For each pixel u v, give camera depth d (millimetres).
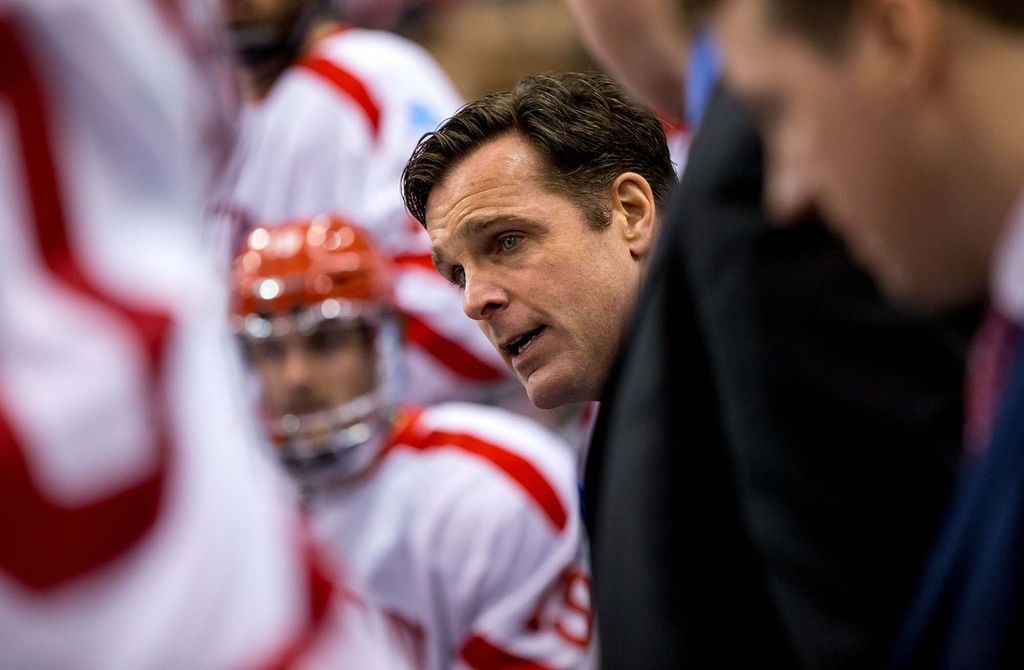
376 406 8320
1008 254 2314
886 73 2297
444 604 8031
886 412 2832
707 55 3100
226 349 3064
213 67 3107
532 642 7871
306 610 3006
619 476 2924
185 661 2785
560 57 13625
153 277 2871
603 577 2982
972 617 2432
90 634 2746
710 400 2881
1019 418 2453
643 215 5039
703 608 2820
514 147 4977
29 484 2705
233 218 11180
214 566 2834
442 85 11859
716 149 2965
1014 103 2266
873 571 2803
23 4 2770
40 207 2803
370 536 8188
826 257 2857
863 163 2361
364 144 11133
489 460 8148
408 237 10859
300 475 8297
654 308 2986
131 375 2777
